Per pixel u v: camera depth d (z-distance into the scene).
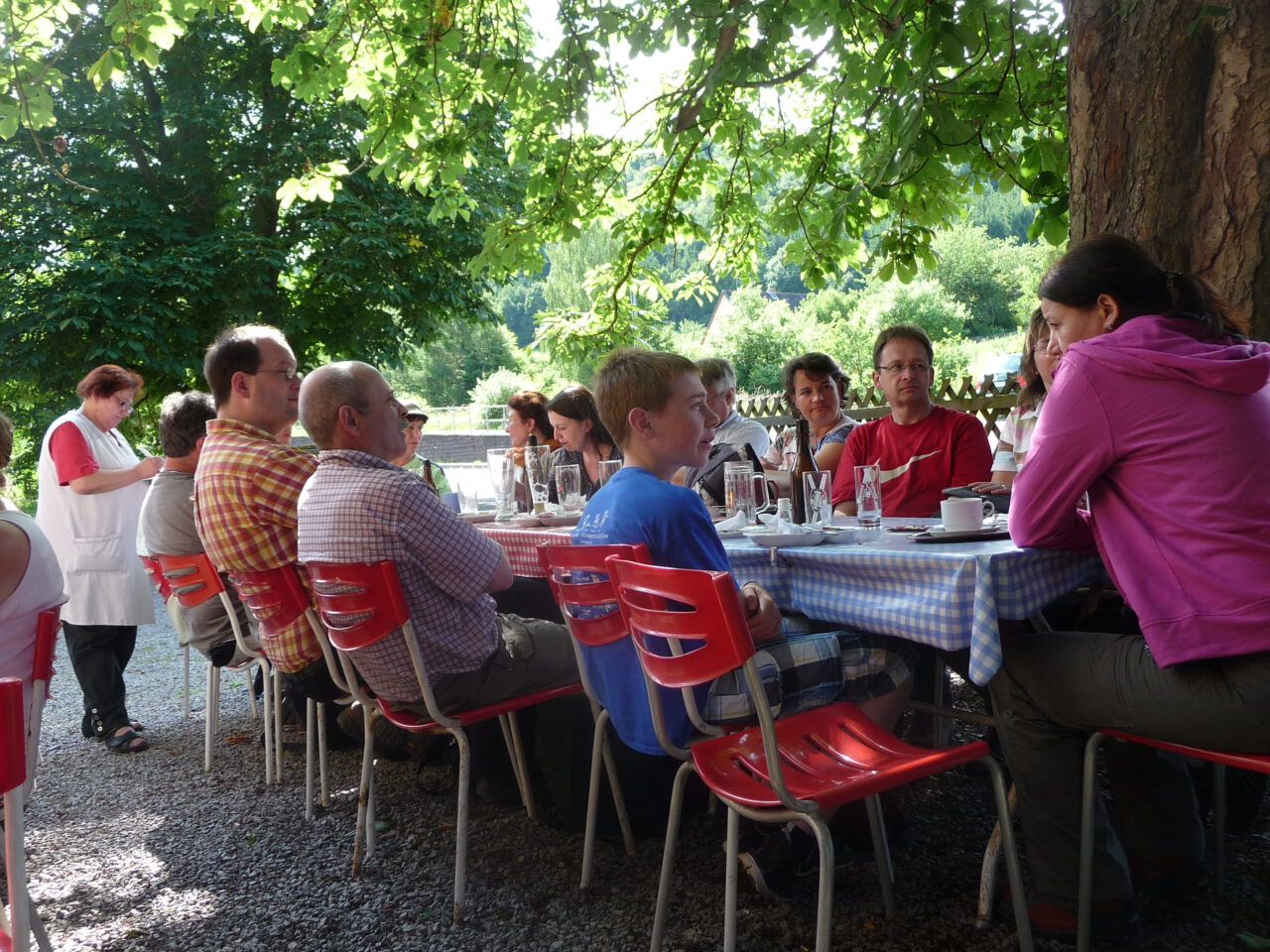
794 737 2.19
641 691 2.34
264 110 14.18
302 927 2.68
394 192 14.59
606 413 2.49
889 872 2.46
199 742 4.64
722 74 4.45
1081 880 2.14
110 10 5.42
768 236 7.28
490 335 61.66
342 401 2.83
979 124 4.58
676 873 2.82
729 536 3.12
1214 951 2.22
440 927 2.62
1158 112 3.18
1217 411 1.98
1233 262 3.08
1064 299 2.26
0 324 12.78
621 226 7.13
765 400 10.23
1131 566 2.02
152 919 2.81
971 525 2.62
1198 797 2.84
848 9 4.45
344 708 4.15
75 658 4.64
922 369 4.16
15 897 1.46
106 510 4.64
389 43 5.83
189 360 13.23
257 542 3.06
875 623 2.38
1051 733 2.23
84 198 13.16
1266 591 1.85
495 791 3.49
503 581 2.84
